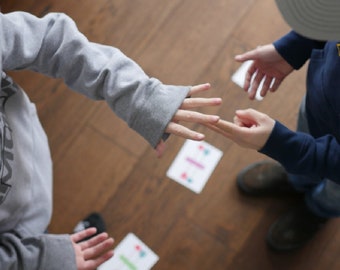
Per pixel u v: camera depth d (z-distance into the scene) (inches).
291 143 37.3
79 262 37.0
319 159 37.3
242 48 69.2
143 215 62.5
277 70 47.7
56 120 67.6
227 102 66.6
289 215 59.6
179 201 62.7
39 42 33.9
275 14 70.4
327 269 58.6
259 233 60.9
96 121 67.2
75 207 63.4
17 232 39.6
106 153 65.7
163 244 61.0
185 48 69.8
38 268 35.4
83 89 35.7
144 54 70.1
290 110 65.6
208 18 71.1
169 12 71.9
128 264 60.2
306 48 43.6
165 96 32.9
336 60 35.0
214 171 63.7
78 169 65.2
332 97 36.1
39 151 43.9
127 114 33.5
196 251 60.5
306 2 25.7
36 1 73.5
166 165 64.4
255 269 59.4
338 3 24.8
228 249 60.4
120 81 33.4
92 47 35.0
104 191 64.0
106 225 62.2
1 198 37.0
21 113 40.8
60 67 35.2
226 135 38.7
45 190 43.8
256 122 38.2
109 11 72.7
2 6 73.4
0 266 33.9
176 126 32.3
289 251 59.6
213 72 68.3
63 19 35.2
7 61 32.5
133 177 64.3
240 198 62.5
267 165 60.9
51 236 37.4
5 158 36.8
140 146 65.6
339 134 37.7
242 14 70.9
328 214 54.7
